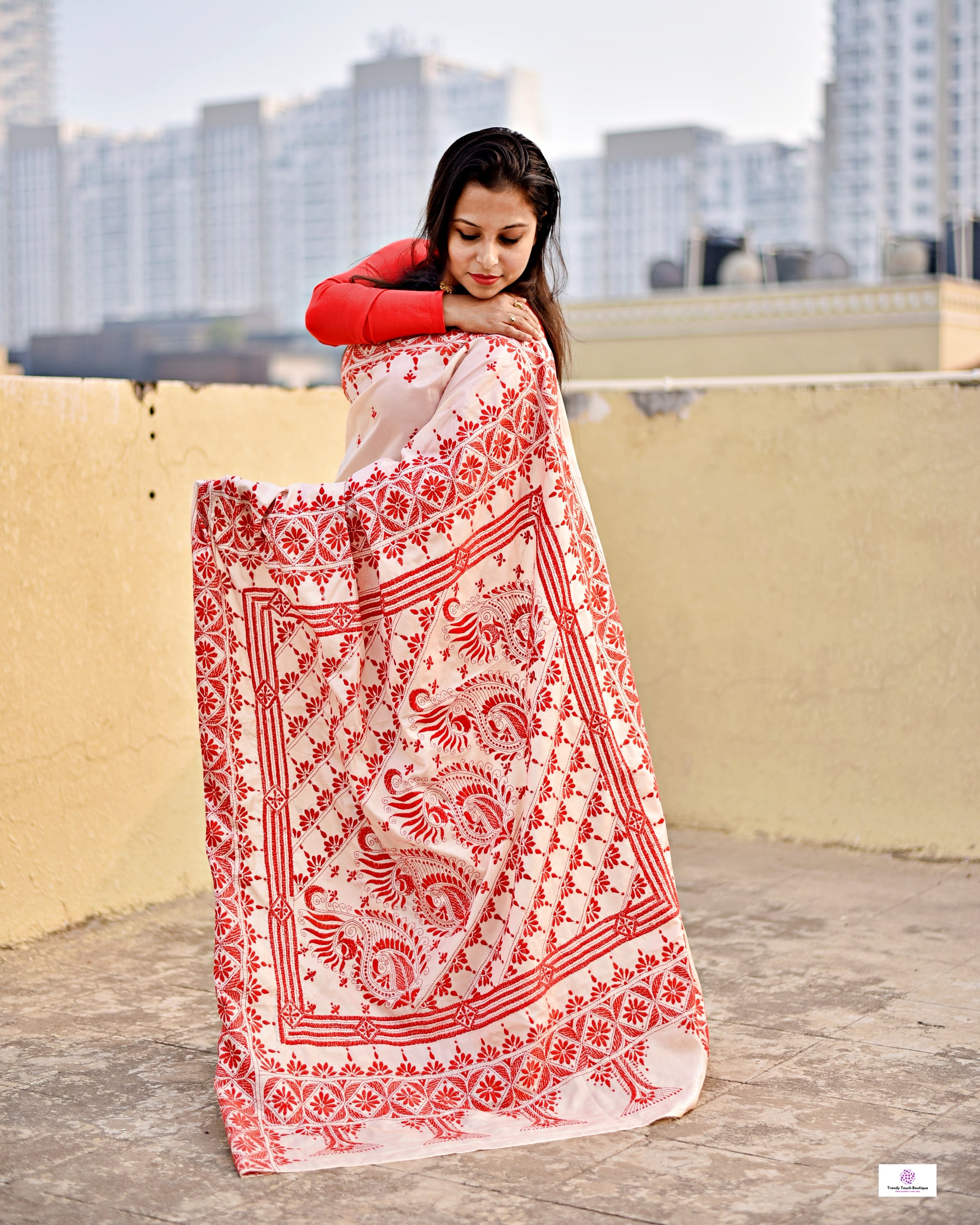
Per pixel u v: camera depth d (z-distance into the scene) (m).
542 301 2.83
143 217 149.00
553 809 2.63
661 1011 2.68
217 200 145.75
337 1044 2.64
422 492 2.64
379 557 2.66
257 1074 2.59
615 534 5.11
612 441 5.09
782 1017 3.18
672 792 5.08
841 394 4.68
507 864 2.63
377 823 2.66
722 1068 2.87
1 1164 2.45
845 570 4.71
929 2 97.81
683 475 4.97
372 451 2.75
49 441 3.85
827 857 4.68
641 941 2.69
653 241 128.62
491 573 2.70
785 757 4.86
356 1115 2.57
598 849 2.69
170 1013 3.26
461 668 2.69
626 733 2.70
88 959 3.68
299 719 2.72
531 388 2.69
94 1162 2.46
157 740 4.23
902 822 4.66
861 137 103.31
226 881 2.73
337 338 2.74
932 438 4.54
